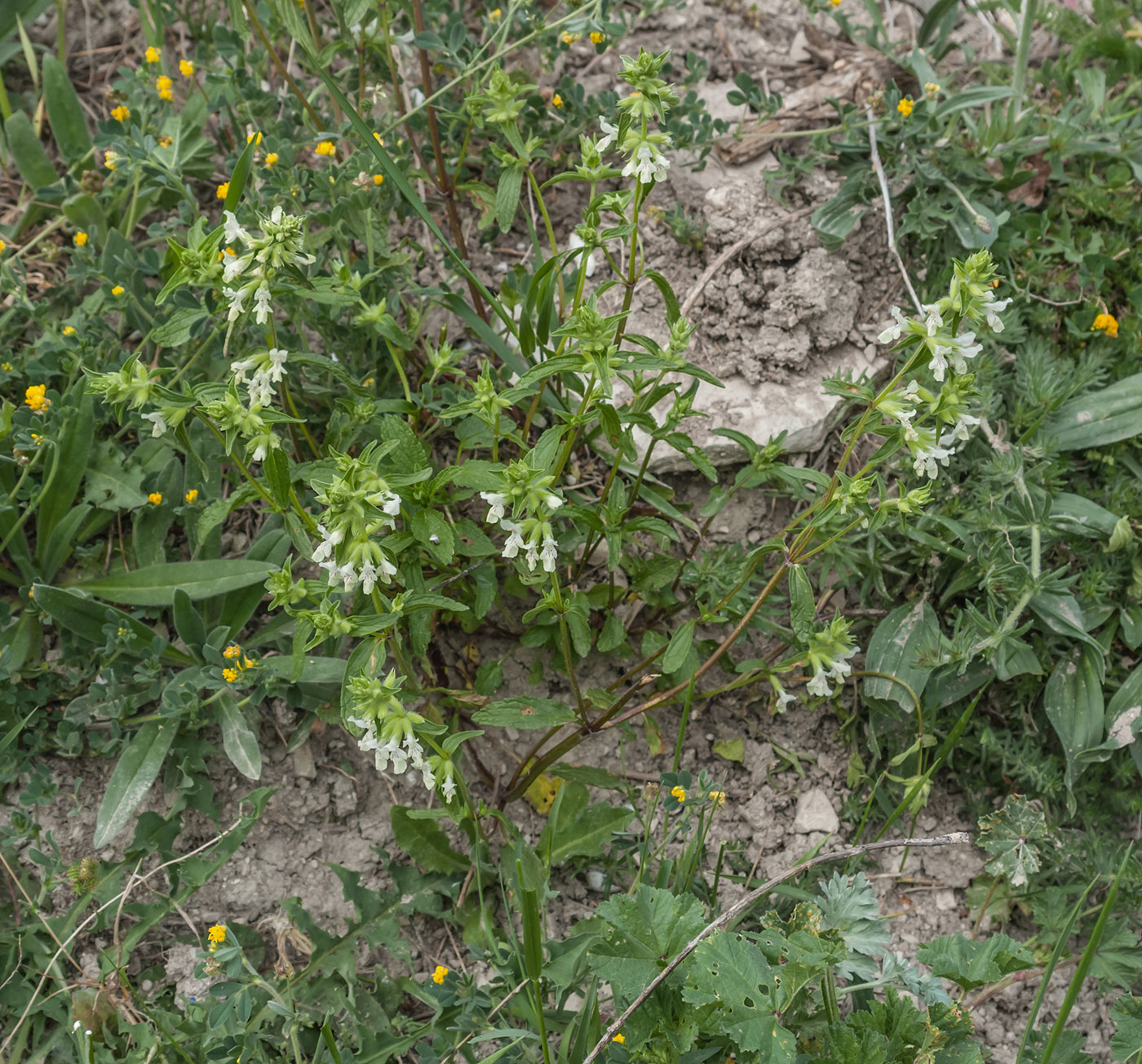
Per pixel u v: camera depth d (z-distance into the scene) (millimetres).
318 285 2451
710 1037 2260
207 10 3529
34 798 2572
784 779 3000
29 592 2789
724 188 3301
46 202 3174
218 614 2846
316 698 2777
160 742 2633
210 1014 2295
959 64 3709
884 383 3203
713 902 2621
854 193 3230
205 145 3213
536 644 2789
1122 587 2965
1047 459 2988
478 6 3516
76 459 2789
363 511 1943
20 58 3494
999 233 3195
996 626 2746
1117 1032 2363
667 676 2893
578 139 3240
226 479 3010
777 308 3143
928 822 2971
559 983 2395
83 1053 2355
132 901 2605
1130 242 3332
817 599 3004
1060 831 2885
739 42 3609
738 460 3047
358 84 3256
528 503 2037
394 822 2676
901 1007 2182
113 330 3076
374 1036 2480
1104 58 3664
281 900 2709
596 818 2732
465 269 2633
